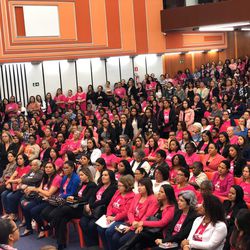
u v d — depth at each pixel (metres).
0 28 15.55
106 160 9.09
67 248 6.87
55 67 17.28
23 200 7.70
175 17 19.34
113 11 18.53
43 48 16.58
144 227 5.67
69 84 17.69
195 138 10.41
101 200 6.60
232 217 5.39
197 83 17.25
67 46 17.23
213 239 4.76
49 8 16.69
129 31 19.05
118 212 6.30
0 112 15.02
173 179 7.31
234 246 4.37
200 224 4.99
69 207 6.84
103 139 11.45
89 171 7.09
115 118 12.58
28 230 7.58
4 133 10.93
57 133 12.41
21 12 16.03
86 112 14.73
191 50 21.75
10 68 16.06
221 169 6.66
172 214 5.62
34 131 12.30
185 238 5.21
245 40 24.83
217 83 16.94
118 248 5.91
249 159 8.50
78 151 10.56
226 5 17.70
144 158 8.26
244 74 20.09
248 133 9.16
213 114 12.52
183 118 12.47
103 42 18.27
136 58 19.73
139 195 6.13
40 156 10.45
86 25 17.75
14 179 8.41
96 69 18.47
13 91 16.16
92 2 17.89
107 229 6.10
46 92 17.05
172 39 20.72
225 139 9.11
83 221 6.66
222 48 23.61
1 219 3.84
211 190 5.86
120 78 19.22
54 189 7.39
